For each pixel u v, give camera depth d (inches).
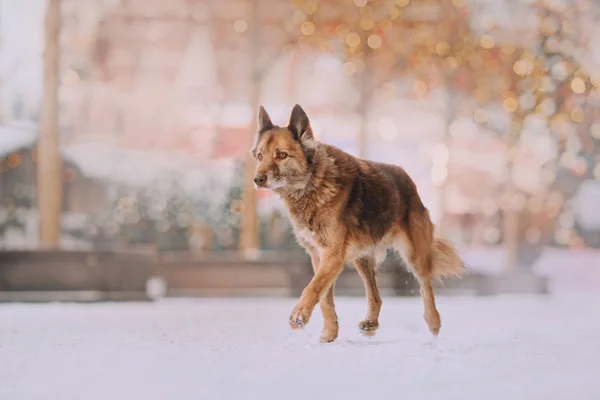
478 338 335.3
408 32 808.3
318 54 965.8
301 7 770.2
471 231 1099.3
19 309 535.5
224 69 1007.0
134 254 614.9
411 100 1039.0
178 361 262.1
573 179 1027.3
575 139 898.7
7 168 874.1
